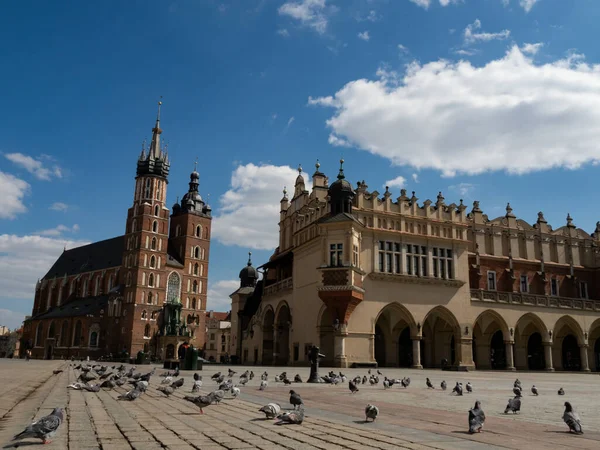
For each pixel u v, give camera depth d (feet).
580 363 233.35
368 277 188.03
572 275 241.14
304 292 200.64
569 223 248.93
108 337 434.71
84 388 67.36
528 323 226.38
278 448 32.22
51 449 30.81
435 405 60.75
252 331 253.03
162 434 36.73
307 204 221.66
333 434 37.83
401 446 33.65
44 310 570.05
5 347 611.88
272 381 99.60
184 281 480.64
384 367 193.57
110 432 37.35
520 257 232.94
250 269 288.10
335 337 176.86
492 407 60.13
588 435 39.58
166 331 299.58
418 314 194.08
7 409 49.19
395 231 196.13
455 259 205.05
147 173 463.83
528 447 34.09
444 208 209.36
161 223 459.73
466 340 200.13
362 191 195.00
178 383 69.82
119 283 481.87
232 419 44.68
